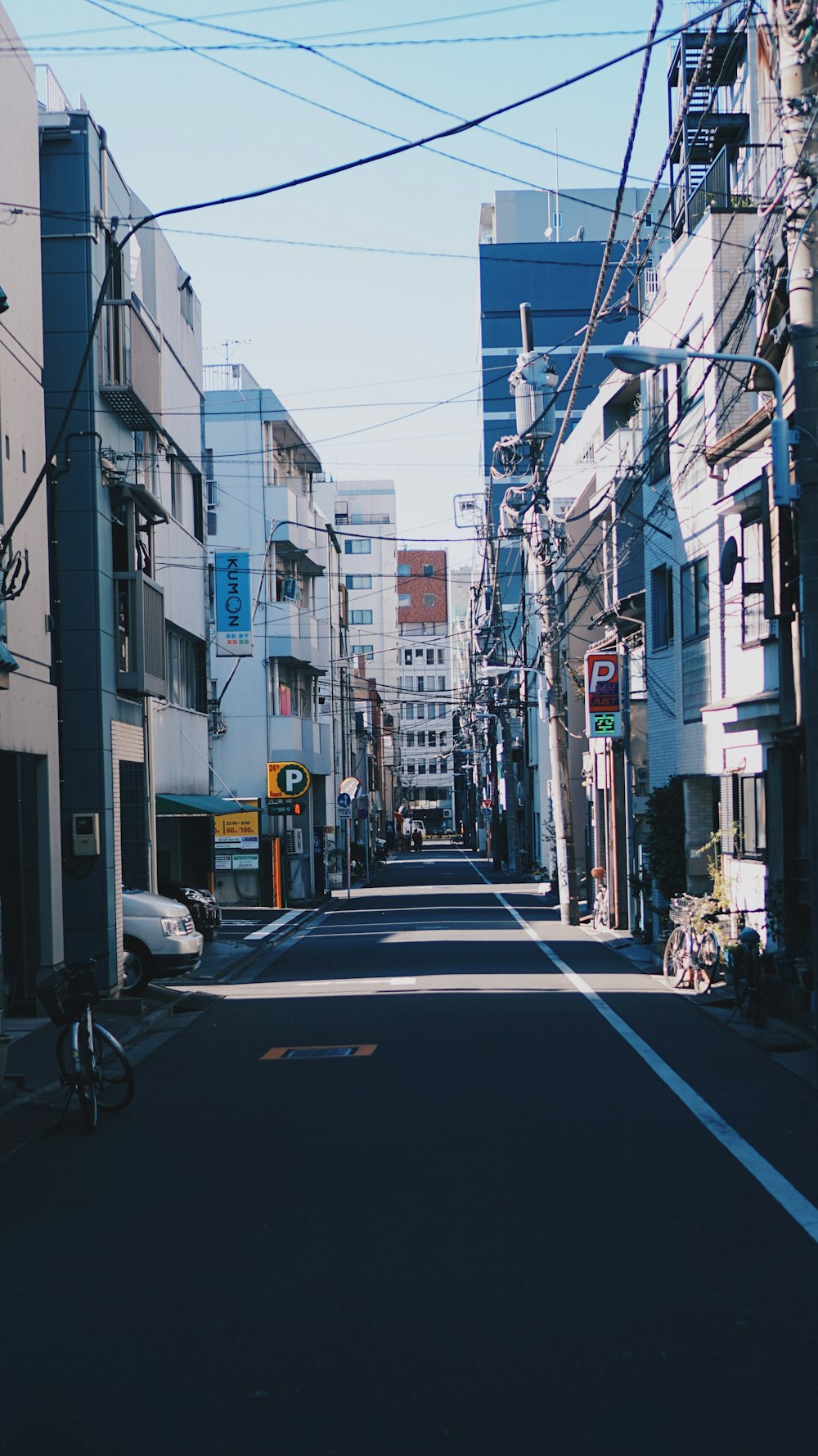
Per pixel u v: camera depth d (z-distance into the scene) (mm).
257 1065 13781
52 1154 10109
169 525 28078
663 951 23203
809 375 12156
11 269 16953
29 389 17562
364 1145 9812
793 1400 5129
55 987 11344
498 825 74188
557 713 34531
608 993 19219
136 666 20812
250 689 47219
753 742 20234
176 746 28734
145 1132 10711
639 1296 6375
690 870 24297
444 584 160500
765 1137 9781
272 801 44688
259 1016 17938
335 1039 15266
